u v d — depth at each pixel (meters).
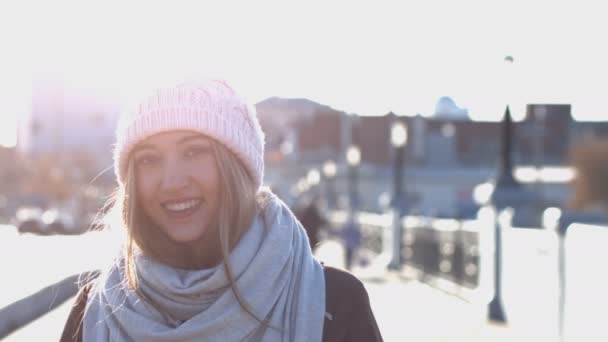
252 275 2.24
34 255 12.11
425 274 22.19
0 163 113.38
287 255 2.30
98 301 2.41
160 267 2.30
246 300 2.23
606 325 9.36
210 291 2.25
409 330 12.68
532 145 87.38
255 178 2.40
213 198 2.34
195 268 2.41
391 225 26.25
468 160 94.12
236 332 2.23
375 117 90.44
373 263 28.66
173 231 2.33
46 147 113.25
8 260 10.89
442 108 95.75
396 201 26.22
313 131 91.19
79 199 84.06
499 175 14.52
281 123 82.62
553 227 11.30
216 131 2.31
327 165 56.41
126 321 2.27
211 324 2.20
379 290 18.94
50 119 113.88
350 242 26.80
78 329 2.44
